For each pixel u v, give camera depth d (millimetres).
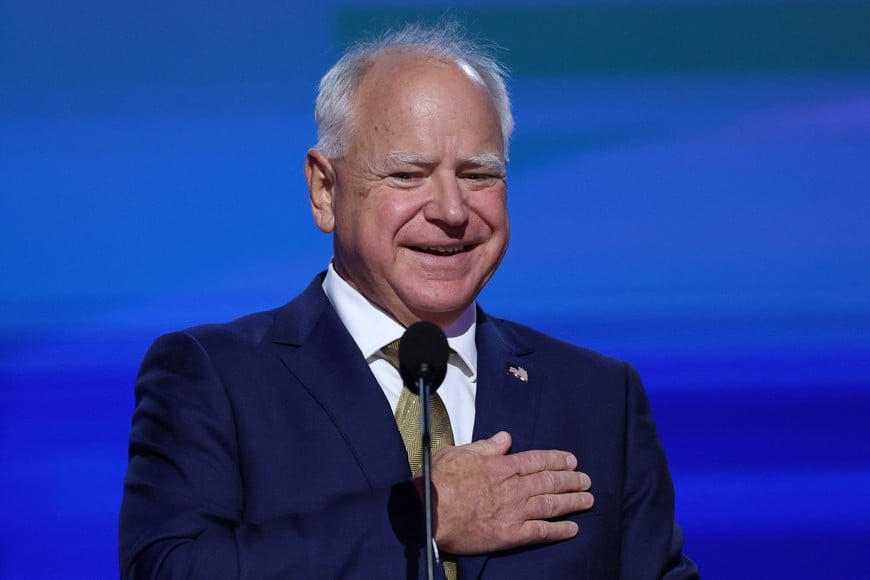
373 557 8086
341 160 8984
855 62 15430
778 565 14727
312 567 8039
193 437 8609
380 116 8758
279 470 8570
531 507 8508
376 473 8570
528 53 15219
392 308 9086
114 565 13930
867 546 14758
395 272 8828
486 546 8344
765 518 14781
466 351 9219
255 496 8531
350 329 9180
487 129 8773
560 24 15234
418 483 8344
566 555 8633
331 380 8883
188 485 8469
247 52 14797
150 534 8266
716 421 14891
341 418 8727
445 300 8828
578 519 8812
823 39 15430
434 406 8875
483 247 8945
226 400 8742
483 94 8852
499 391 9172
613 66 15281
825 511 14805
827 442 14906
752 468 14844
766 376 14977
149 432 8758
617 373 9648
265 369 8930
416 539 8156
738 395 14938
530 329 9883
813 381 14977
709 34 15375
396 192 8734
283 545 8102
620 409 9445
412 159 8641
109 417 14227
